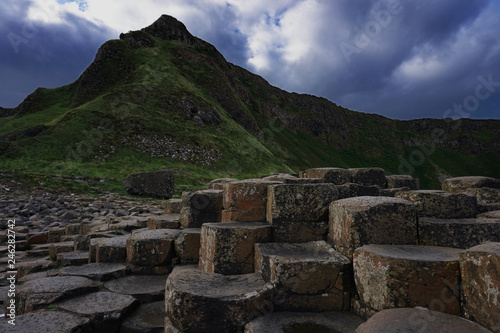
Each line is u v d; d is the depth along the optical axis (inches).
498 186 270.7
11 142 1278.3
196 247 195.8
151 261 193.0
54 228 359.3
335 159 5152.6
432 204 160.1
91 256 216.2
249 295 120.7
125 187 823.7
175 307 117.3
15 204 540.4
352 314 129.8
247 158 2096.5
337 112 6771.7
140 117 1867.6
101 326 135.6
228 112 2970.0
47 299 147.2
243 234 157.3
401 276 108.7
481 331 90.8
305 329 121.5
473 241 139.6
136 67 2586.1
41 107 2699.3
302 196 165.3
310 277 131.2
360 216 135.1
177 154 1706.4
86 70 2476.6
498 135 6427.2
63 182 811.4
